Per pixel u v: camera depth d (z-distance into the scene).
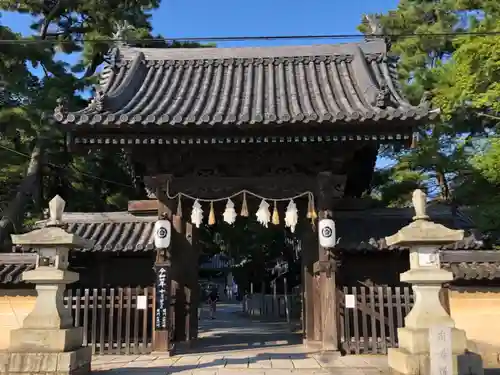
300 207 12.15
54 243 8.27
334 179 11.30
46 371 7.68
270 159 11.59
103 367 9.45
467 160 14.47
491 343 10.66
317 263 11.36
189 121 9.98
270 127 10.16
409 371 7.45
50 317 8.08
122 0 21.19
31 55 17.34
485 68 11.04
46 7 20.67
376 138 10.47
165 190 11.43
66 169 20.22
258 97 11.93
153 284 12.23
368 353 10.70
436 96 13.48
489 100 11.23
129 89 12.19
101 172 21.02
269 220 11.12
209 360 10.10
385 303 11.24
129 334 10.90
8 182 19.34
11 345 7.89
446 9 18.75
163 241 11.02
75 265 12.37
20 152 19.70
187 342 11.27
